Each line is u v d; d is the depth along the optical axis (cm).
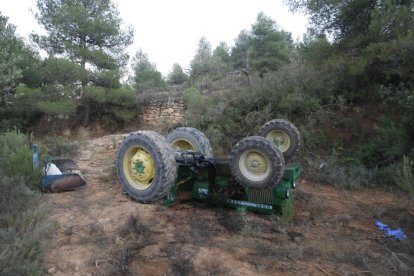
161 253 300
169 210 408
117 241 320
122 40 1822
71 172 523
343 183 591
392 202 504
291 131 620
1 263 237
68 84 1580
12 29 1356
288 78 979
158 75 2734
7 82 1307
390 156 655
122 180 445
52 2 1719
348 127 810
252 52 2359
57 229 347
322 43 919
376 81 823
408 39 680
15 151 555
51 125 1692
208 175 433
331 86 888
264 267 284
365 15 878
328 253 319
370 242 349
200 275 268
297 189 531
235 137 873
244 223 376
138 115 1639
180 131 545
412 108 635
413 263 297
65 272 266
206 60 2855
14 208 355
